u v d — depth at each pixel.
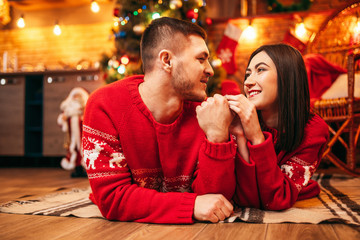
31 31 4.78
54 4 4.58
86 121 1.00
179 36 0.94
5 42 4.86
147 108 0.99
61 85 3.71
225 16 4.29
